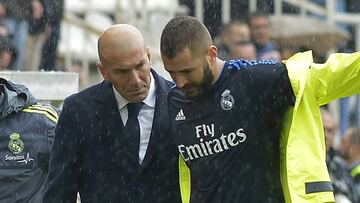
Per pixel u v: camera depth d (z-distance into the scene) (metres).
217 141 16.52
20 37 29.86
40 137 19.03
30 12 29.86
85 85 32.50
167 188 17.53
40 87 21.47
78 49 33.53
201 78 16.28
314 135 16.06
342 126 32.16
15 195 18.86
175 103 16.88
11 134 18.95
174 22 16.14
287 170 16.02
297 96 16.02
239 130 16.39
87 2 34.03
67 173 17.80
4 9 29.66
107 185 17.72
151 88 17.69
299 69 16.14
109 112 17.64
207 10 31.95
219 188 16.50
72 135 17.77
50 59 30.34
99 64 17.27
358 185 27.39
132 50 16.88
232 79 16.48
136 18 33.28
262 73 16.38
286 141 16.38
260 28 31.34
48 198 17.81
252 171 16.38
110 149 17.67
